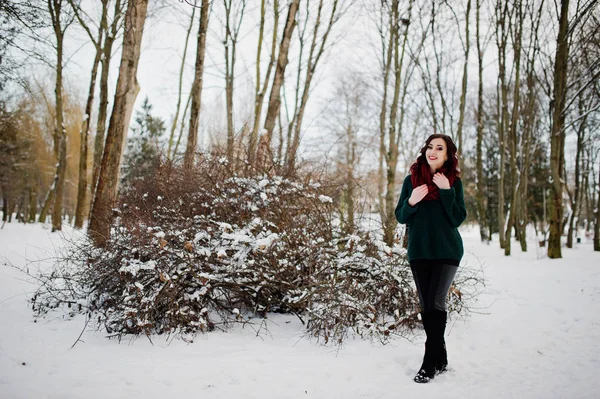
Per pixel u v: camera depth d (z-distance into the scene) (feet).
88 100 53.62
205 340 12.85
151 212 15.43
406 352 12.15
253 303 15.38
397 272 14.87
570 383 9.60
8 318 14.61
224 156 17.28
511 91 50.65
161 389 9.16
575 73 41.63
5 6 23.98
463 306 16.30
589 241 71.31
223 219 15.51
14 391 8.80
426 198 11.18
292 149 18.12
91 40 47.42
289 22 29.43
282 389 9.35
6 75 29.12
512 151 43.86
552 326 14.99
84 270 15.48
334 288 13.71
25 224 73.77
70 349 11.73
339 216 17.08
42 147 86.89
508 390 9.27
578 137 53.21
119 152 27.22
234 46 44.78
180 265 13.73
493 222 101.19
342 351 12.19
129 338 12.80
